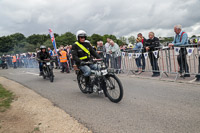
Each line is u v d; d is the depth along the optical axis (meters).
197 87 4.68
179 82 5.38
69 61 11.40
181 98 3.94
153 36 6.69
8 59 20.56
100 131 2.67
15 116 3.47
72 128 2.83
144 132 2.55
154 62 6.55
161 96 4.20
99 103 3.99
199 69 5.18
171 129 2.59
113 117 3.14
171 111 3.25
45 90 5.77
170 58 5.95
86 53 4.41
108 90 4.23
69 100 4.42
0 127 2.97
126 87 5.38
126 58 7.85
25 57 18.56
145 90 4.84
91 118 3.17
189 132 2.48
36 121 3.19
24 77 9.36
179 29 5.67
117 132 2.60
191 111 3.20
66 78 8.02
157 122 2.84
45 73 7.93
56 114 3.49
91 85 4.42
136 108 3.52
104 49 10.01
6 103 4.35
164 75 6.59
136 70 8.04
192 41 9.74
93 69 4.27
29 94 5.30
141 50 7.20
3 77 10.02
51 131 2.77
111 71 3.93
